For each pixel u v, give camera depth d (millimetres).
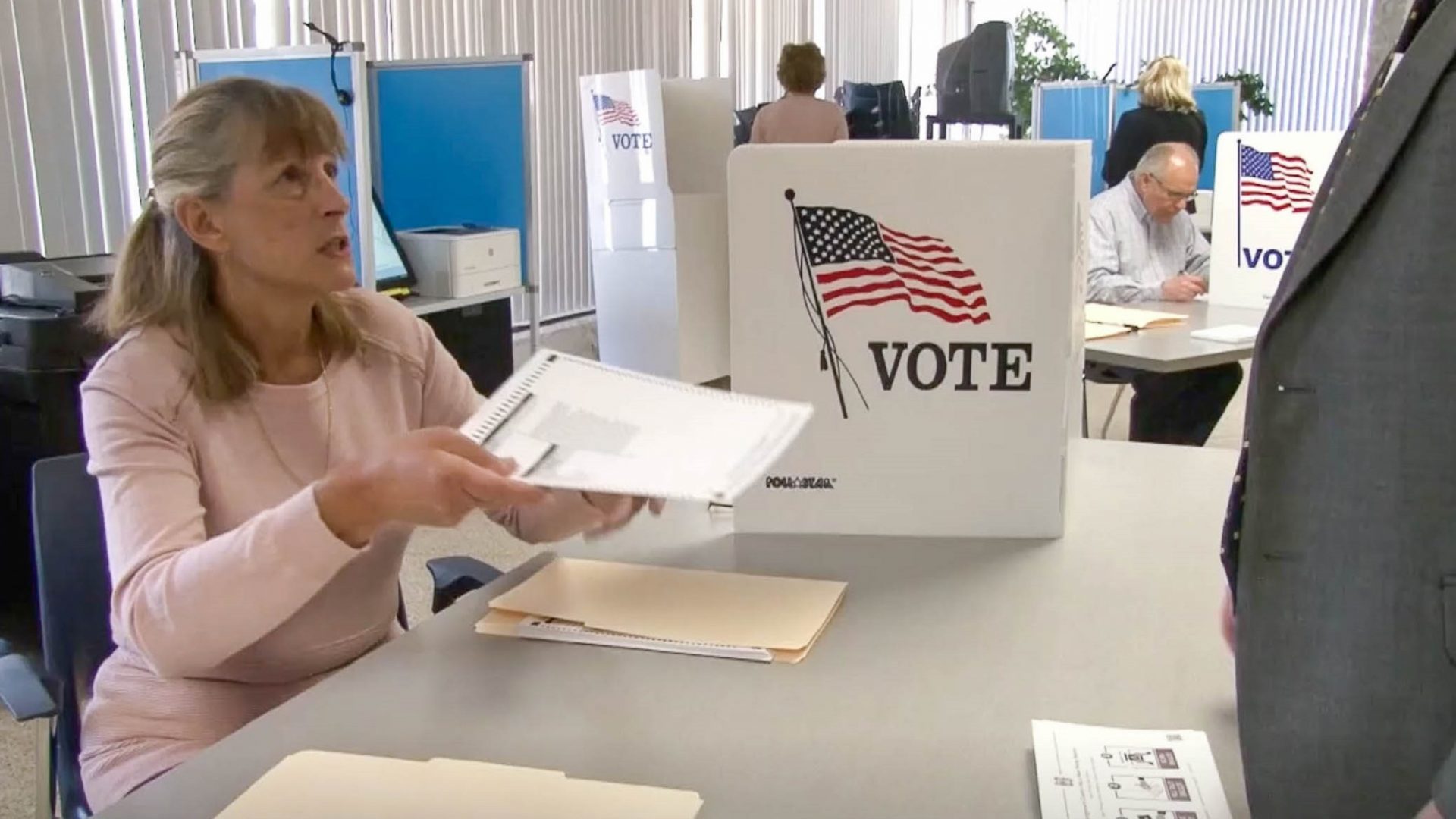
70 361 2555
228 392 1247
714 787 810
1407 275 626
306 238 1233
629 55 6723
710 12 7633
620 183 4633
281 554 982
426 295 4055
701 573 1200
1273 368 682
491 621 1083
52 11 3658
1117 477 1548
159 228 1271
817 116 5289
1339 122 10812
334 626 1285
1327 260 655
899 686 959
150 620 1040
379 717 911
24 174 3645
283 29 4504
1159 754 841
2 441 2631
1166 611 1102
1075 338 1332
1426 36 627
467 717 912
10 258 2881
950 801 794
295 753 850
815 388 1294
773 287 1275
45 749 1284
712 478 981
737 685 963
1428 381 625
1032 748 861
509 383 1169
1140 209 3482
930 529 1315
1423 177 619
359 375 1376
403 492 958
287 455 1292
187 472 1207
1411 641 635
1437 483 626
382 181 4379
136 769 1179
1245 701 693
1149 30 11320
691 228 4562
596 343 5852
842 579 1189
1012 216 1233
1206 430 3396
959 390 1279
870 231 1252
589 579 1184
